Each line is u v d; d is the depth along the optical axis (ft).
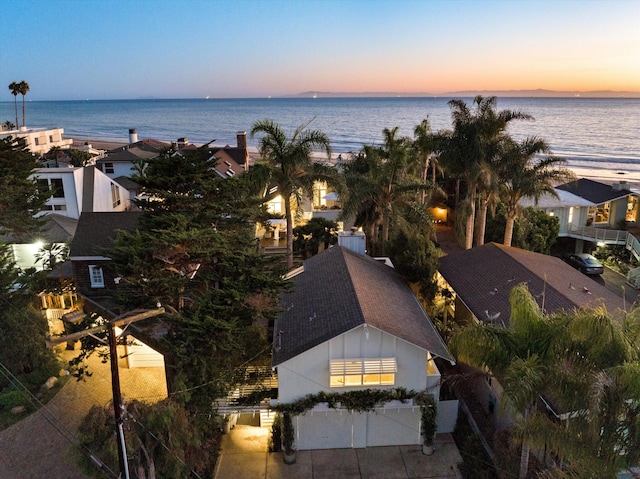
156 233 60.29
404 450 64.49
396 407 61.87
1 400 70.59
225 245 59.41
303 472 60.80
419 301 88.74
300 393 61.98
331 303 69.67
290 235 102.83
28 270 84.64
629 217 150.92
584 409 40.32
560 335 44.04
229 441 66.95
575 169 343.05
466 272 90.89
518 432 42.98
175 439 50.52
